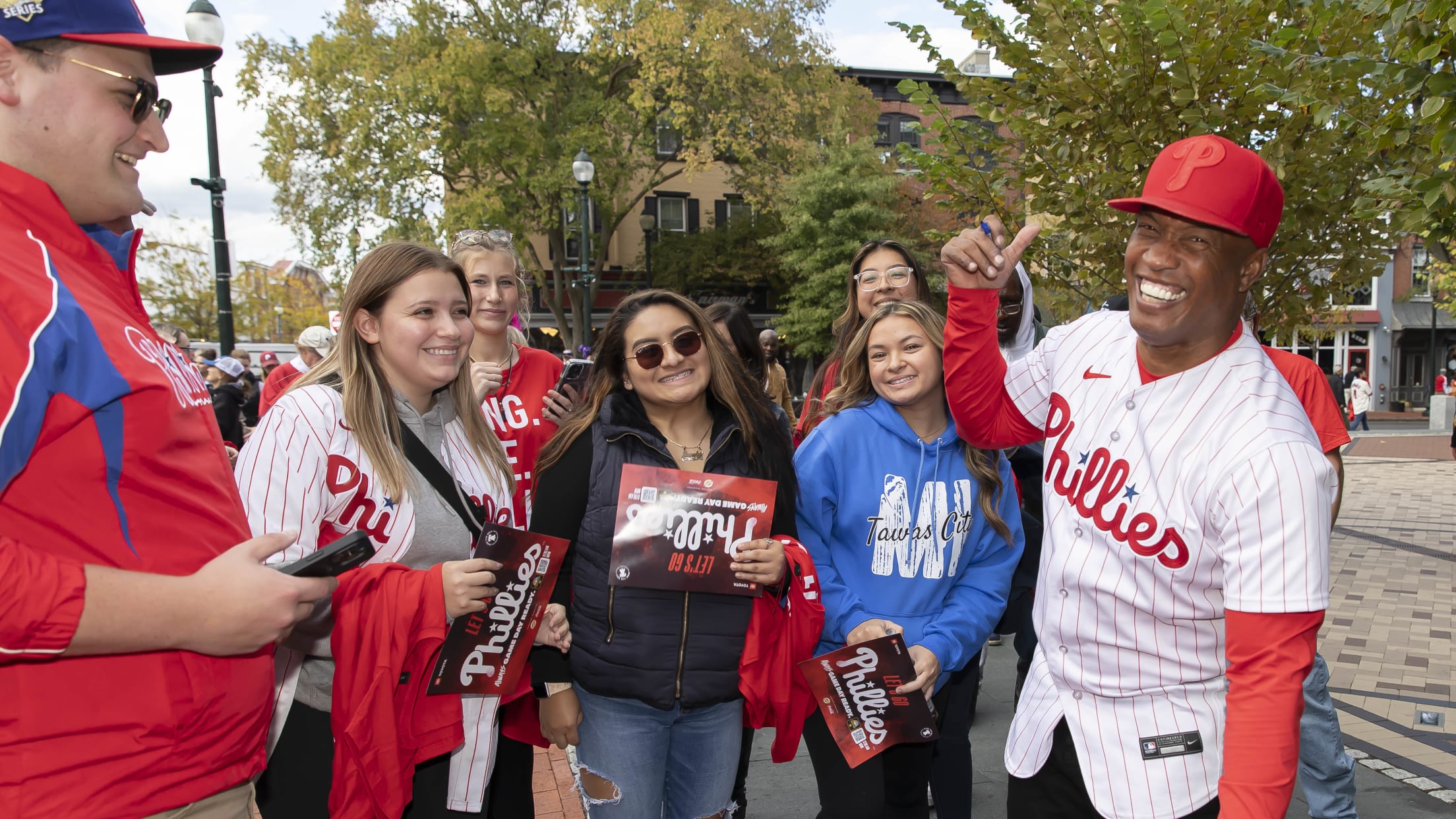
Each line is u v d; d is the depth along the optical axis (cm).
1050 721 176
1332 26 307
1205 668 161
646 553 211
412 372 209
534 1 2198
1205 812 161
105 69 128
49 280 118
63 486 117
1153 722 163
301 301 4103
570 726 227
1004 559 265
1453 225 257
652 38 2009
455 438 232
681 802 236
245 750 144
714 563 212
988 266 192
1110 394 171
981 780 366
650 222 2219
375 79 1973
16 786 116
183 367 143
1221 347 161
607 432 223
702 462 237
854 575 256
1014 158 457
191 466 134
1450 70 226
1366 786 355
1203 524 154
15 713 116
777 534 236
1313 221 375
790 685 225
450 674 193
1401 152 272
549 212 2197
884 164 2370
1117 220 413
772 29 2159
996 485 258
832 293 2292
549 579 205
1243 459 147
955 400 208
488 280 308
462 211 2005
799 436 379
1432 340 3034
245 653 125
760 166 2320
